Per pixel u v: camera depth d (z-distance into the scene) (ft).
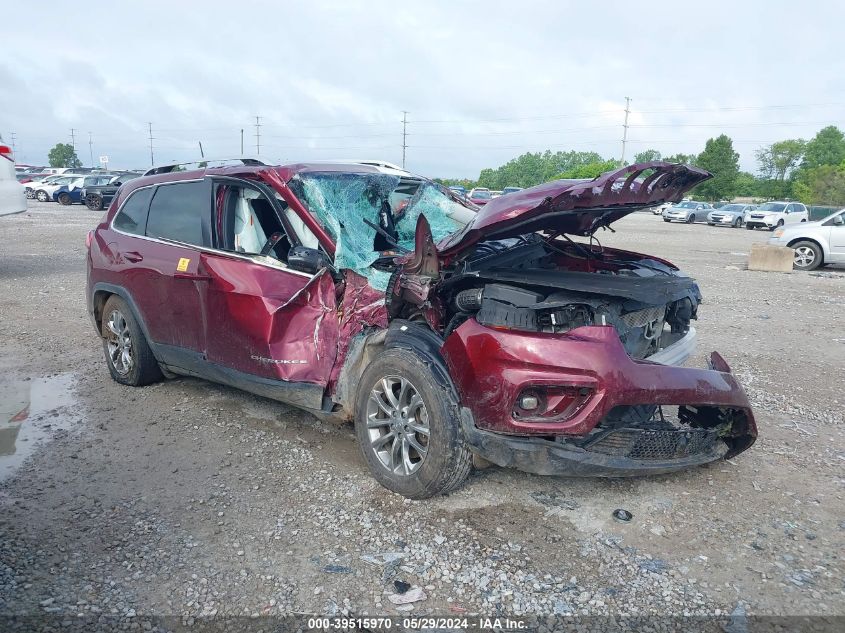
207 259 14.93
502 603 9.12
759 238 89.40
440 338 11.85
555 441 10.71
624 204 12.53
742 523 11.30
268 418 15.97
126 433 14.99
